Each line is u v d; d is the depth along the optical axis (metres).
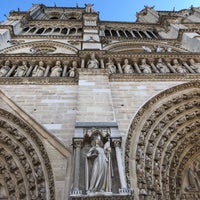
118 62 19.78
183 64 19.81
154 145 12.89
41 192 9.82
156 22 40.78
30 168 11.12
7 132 12.84
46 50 28.12
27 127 12.55
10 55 19.70
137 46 29.95
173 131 14.24
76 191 8.13
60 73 18.39
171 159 13.41
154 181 11.19
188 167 14.46
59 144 11.49
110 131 10.84
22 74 17.75
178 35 30.86
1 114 13.48
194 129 14.93
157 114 14.05
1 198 11.25
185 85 16.03
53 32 34.50
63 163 10.73
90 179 8.78
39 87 15.84
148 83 16.33
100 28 34.94
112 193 8.16
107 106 12.80
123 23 38.44
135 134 12.57
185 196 13.13
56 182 9.91
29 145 11.85
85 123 11.30
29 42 28.70
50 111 13.71
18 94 15.02
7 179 11.59
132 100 14.64
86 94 13.93
